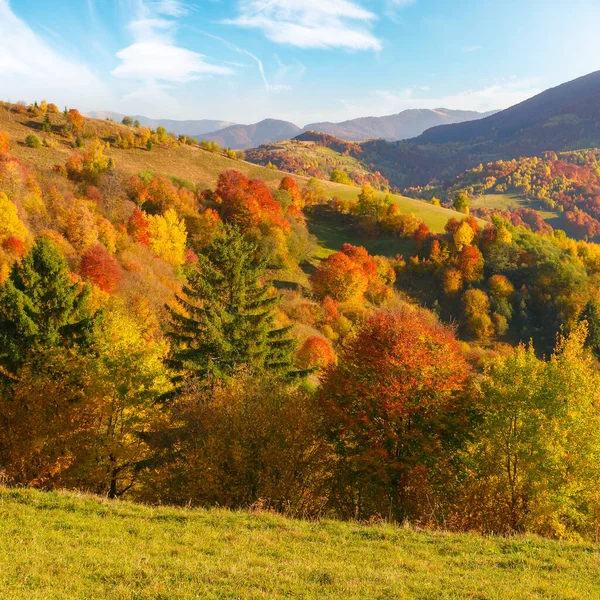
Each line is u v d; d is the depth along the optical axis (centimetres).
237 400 2166
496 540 1208
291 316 8456
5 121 14838
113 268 5909
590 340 9438
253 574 850
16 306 2620
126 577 792
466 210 17700
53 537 993
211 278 2852
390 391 2009
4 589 709
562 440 1952
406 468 1997
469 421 2138
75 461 2309
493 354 8906
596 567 1021
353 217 15675
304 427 2105
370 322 2355
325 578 862
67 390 2466
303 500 2083
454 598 796
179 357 2545
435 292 12094
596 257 13000
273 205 12938
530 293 11625
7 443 2330
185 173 15912
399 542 1148
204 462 2044
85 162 11569
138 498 2361
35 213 7444
